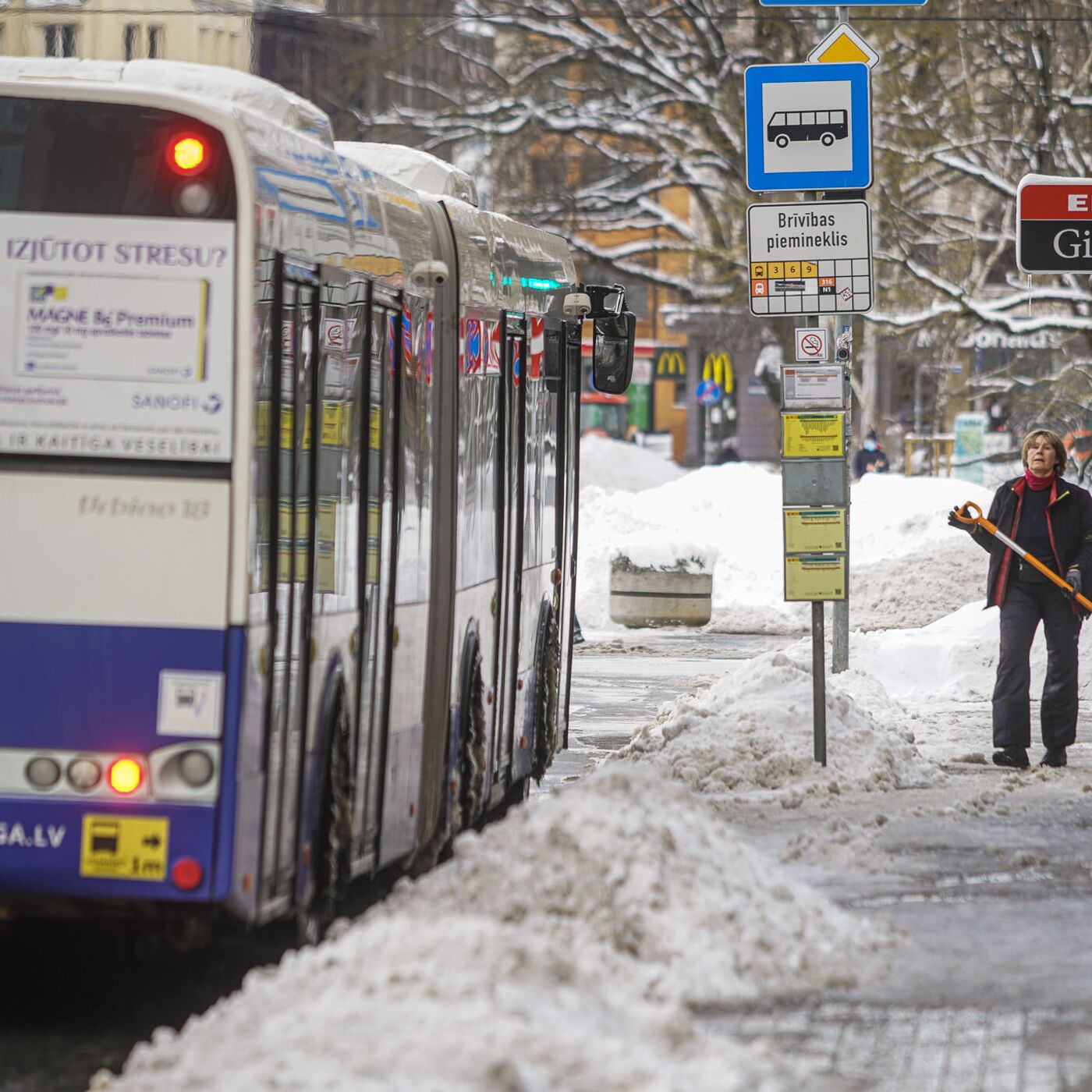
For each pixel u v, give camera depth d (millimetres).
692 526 104000
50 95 21844
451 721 31312
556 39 127062
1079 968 23359
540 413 39281
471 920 20031
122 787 21469
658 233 136125
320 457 24234
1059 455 41438
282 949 26422
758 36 126562
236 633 21516
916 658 60406
